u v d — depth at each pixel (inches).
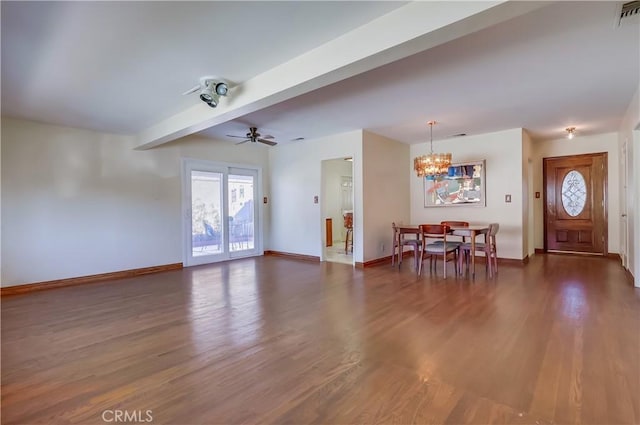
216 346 101.1
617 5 86.0
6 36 92.0
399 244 224.8
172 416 67.7
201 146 248.2
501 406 69.5
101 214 200.1
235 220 272.5
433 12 79.3
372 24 90.5
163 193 227.3
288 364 89.2
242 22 88.8
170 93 138.5
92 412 69.4
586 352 93.3
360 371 85.0
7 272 167.5
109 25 88.0
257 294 160.7
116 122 180.7
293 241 279.4
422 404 70.6
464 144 254.1
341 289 168.2
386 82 138.2
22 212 172.7
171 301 150.2
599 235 257.0
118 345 102.5
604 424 63.2
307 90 114.6
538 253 274.1
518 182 230.4
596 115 194.2
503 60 118.6
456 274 199.9
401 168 274.8
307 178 267.0
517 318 121.4
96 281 193.2
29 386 79.5
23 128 173.6
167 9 81.7
